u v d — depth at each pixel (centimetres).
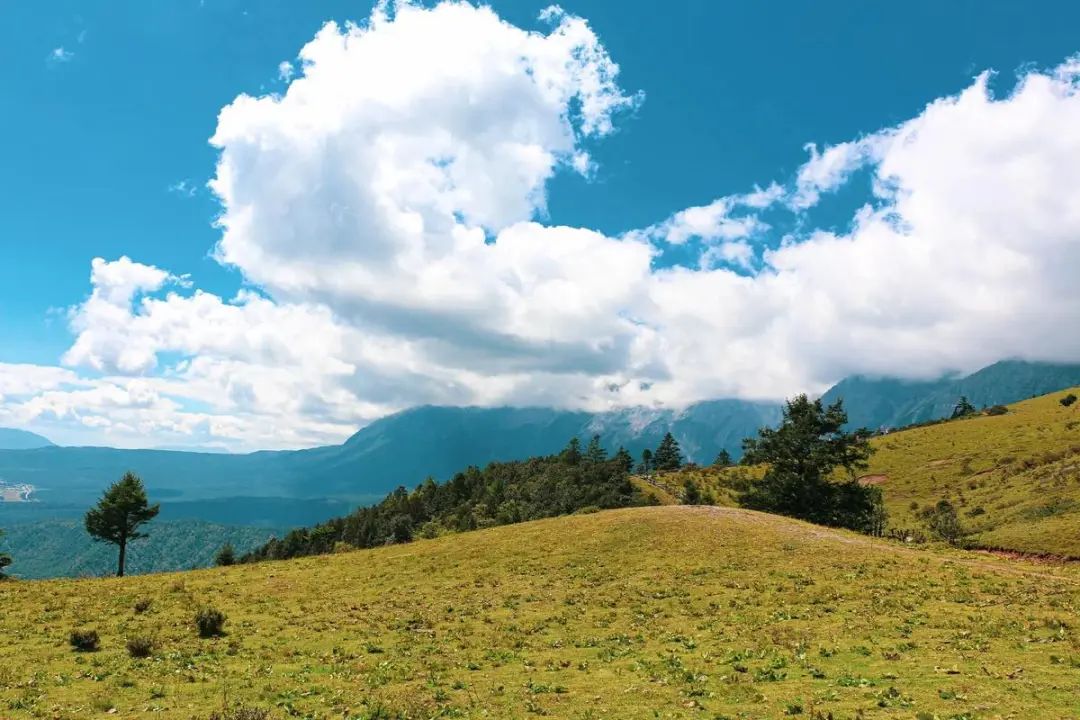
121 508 7894
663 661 2244
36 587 4581
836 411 8550
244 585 4531
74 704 1955
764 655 2198
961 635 2259
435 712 1788
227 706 1883
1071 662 1823
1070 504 7950
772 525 5541
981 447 14675
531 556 5075
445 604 3719
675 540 5144
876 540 5272
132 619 3444
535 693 1950
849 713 1533
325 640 2894
